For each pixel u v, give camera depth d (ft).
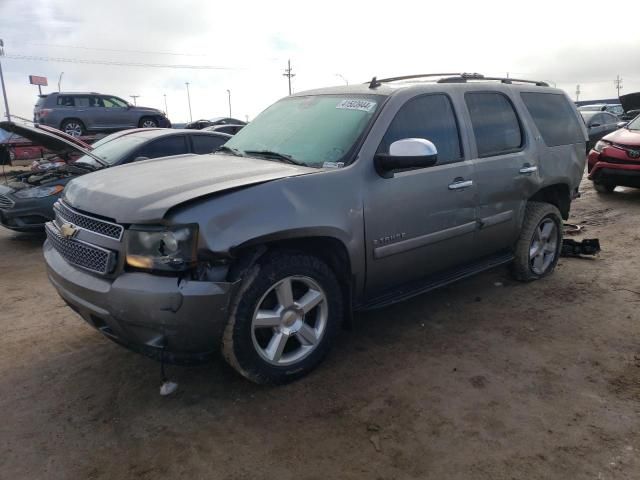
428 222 12.51
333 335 11.29
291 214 9.92
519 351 12.24
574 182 17.54
